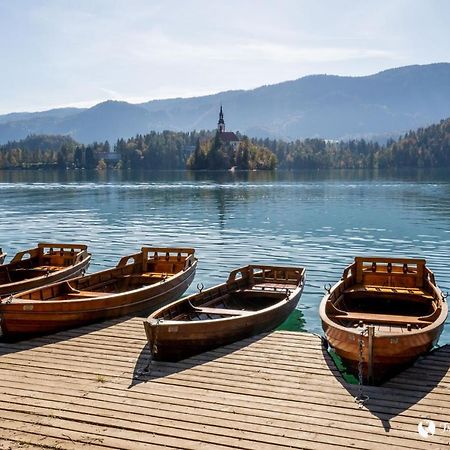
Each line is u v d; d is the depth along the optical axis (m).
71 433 9.35
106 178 138.00
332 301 15.53
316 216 49.50
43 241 37.09
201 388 11.14
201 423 9.70
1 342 14.16
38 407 10.30
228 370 12.06
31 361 12.59
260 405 10.39
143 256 21.41
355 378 12.23
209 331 13.11
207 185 101.06
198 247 33.88
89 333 14.59
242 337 14.09
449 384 11.34
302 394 10.87
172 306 14.31
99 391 10.99
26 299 15.06
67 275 20.47
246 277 19.22
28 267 22.64
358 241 35.84
